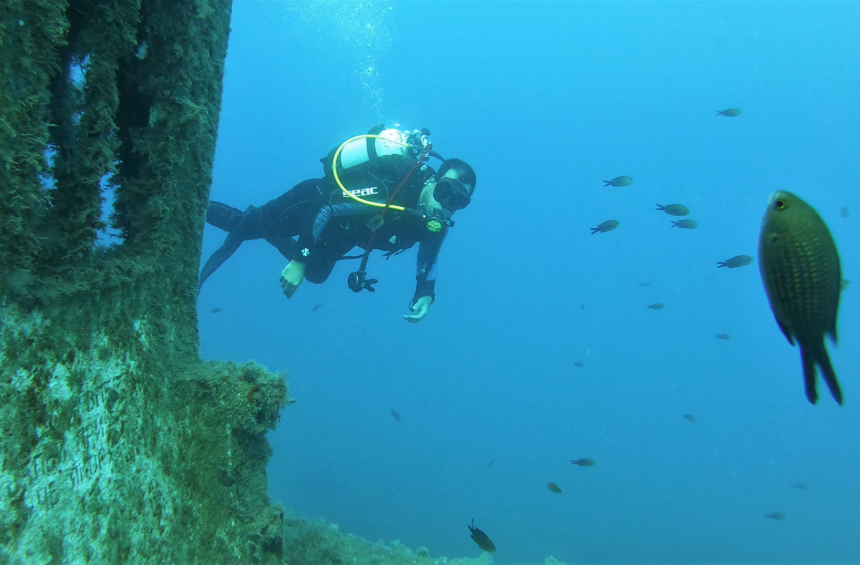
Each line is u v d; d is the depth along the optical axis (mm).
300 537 4020
